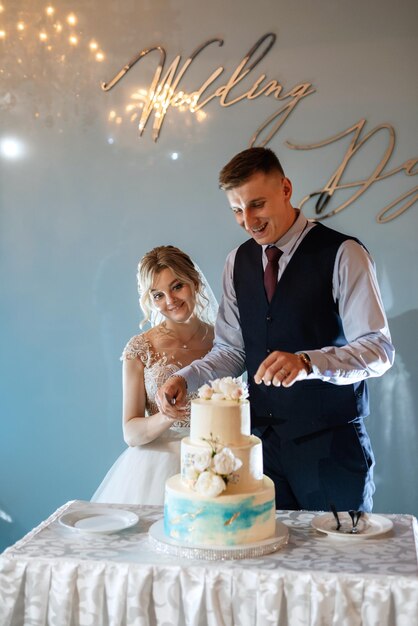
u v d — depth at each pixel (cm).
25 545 195
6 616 186
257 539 191
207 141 357
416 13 339
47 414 375
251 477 195
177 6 357
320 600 174
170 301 309
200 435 197
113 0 363
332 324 267
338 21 344
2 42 374
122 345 368
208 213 359
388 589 172
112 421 370
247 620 177
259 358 277
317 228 272
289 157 350
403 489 347
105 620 185
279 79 350
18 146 374
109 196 367
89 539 200
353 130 345
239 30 352
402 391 346
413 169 341
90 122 368
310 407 264
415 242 343
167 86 360
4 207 375
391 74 341
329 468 262
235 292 286
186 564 181
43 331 374
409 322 344
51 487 375
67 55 369
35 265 374
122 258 367
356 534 198
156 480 299
